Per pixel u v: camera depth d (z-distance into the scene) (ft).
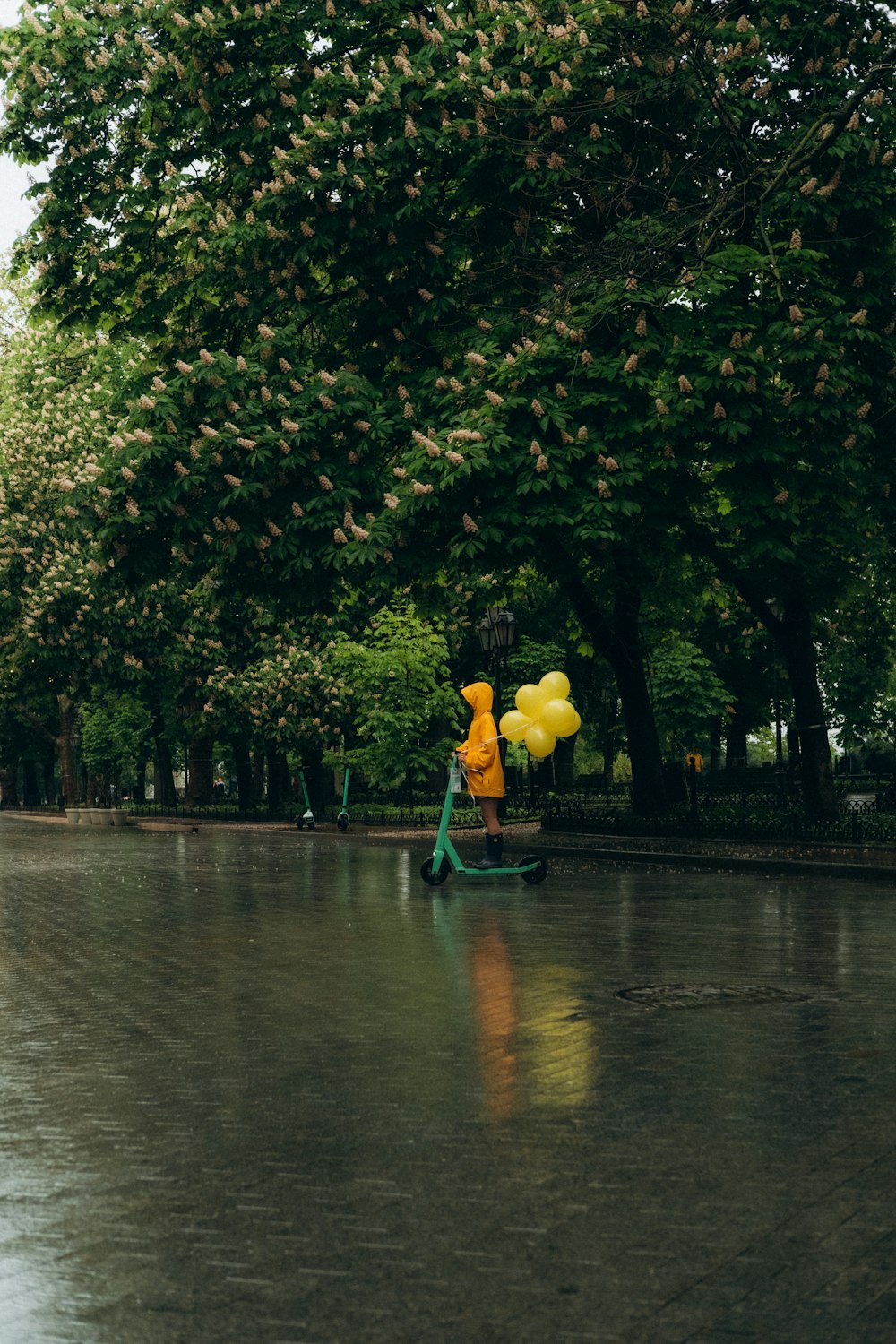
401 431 70.90
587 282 68.49
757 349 65.57
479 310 75.51
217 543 71.61
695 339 65.41
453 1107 21.29
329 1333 12.90
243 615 150.61
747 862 66.69
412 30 77.66
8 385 158.20
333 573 71.61
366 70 79.25
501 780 63.82
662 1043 25.50
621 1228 15.53
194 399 72.08
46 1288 14.16
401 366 77.10
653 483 67.87
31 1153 19.42
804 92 73.05
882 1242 14.87
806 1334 12.57
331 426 70.64
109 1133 20.47
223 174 82.89
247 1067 24.71
